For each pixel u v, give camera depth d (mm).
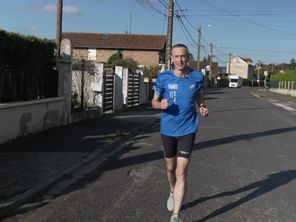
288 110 28859
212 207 6824
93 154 10594
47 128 13742
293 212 6688
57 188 7730
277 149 12492
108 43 70125
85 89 18516
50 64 14352
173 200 6121
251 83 134000
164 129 6059
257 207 6891
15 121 11508
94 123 16438
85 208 6641
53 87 14523
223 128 17281
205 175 8977
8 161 9203
